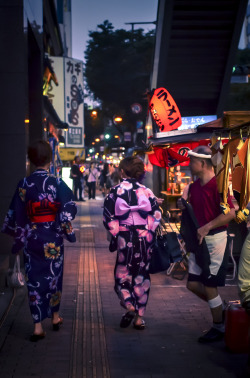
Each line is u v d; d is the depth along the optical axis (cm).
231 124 623
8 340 420
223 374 349
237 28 1231
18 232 417
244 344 379
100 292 582
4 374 348
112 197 436
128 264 440
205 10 1209
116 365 367
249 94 2689
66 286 610
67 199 415
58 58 3089
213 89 1410
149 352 393
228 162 397
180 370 357
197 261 409
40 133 941
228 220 389
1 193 669
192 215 405
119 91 4241
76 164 2064
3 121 669
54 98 3164
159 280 643
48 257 415
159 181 1084
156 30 1223
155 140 695
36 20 840
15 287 556
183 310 510
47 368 360
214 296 409
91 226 1220
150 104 848
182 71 1357
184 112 1464
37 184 412
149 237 441
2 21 661
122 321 452
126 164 445
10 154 671
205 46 1294
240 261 366
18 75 664
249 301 357
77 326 458
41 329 419
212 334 415
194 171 411
